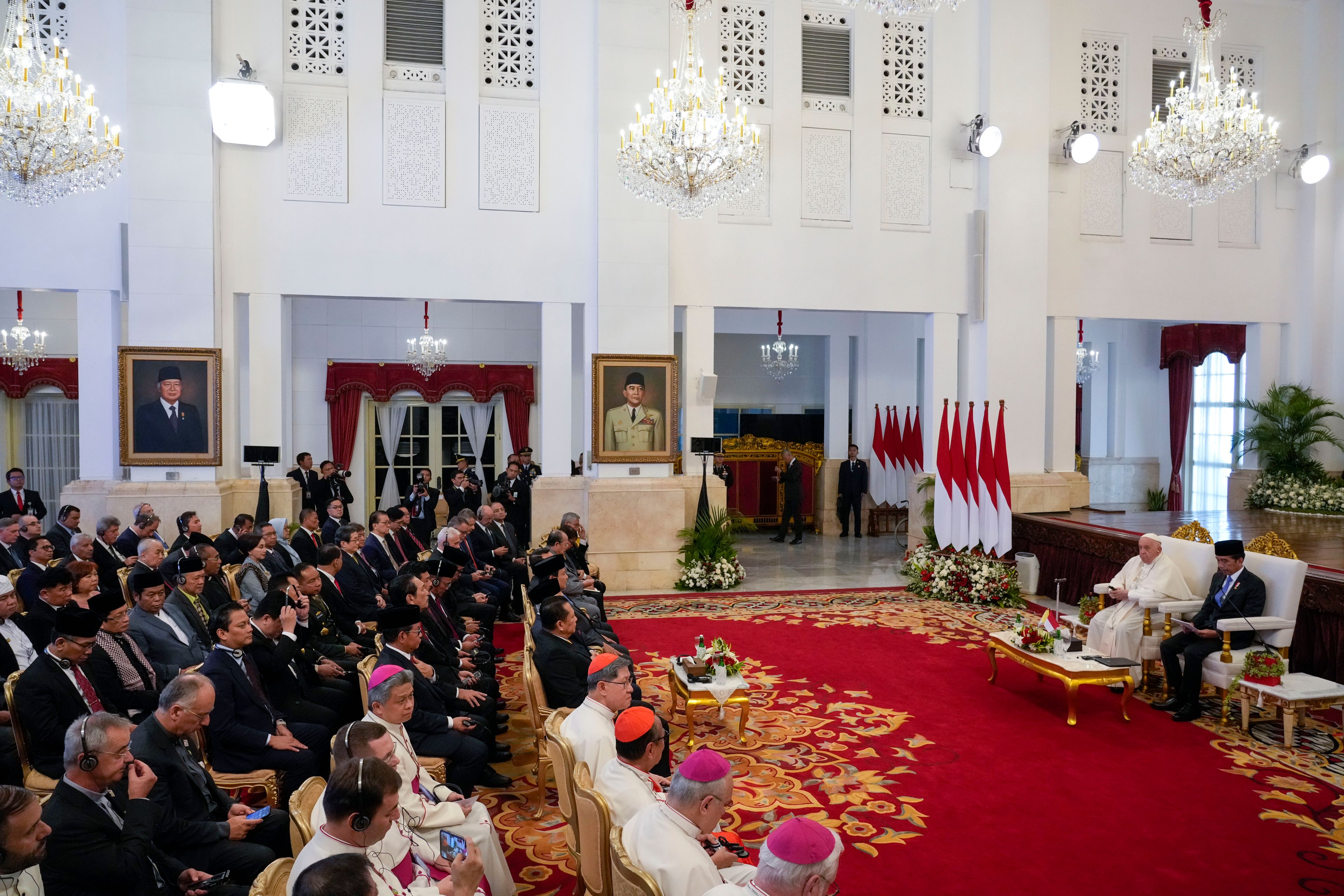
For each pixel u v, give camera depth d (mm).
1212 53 14117
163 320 11008
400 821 3643
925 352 13734
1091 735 6613
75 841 3232
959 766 6004
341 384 16703
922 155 13297
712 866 3084
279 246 11531
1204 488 18406
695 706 6281
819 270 12953
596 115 12133
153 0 10898
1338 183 14336
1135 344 18984
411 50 12023
